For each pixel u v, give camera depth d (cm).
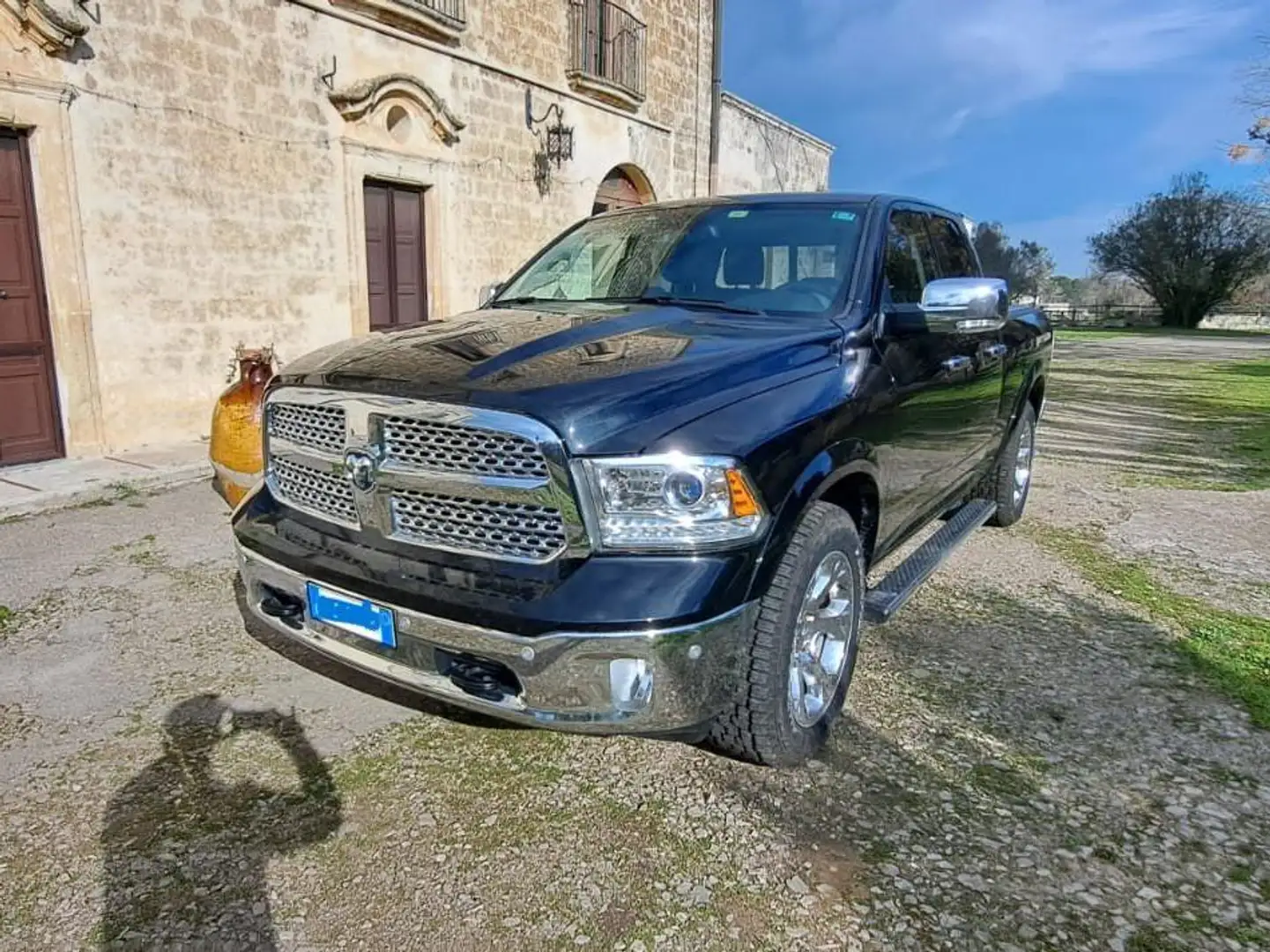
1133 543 495
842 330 289
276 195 816
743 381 237
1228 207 4309
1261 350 2484
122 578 415
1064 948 187
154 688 303
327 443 250
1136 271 4691
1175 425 973
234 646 338
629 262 357
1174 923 195
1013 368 459
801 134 1989
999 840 223
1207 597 405
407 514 232
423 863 213
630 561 207
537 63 1149
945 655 334
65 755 260
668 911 197
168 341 739
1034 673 320
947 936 190
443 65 995
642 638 200
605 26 1282
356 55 882
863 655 333
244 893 202
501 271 1130
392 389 226
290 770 254
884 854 217
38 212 643
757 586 219
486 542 220
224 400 459
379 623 228
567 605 202
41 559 444
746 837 224
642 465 206
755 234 344
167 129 715
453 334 273
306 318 861
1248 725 284
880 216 345
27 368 656
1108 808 238
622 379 223
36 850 216
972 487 455
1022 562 455
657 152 1469
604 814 234
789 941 188
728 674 218
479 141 1066
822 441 244
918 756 262
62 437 679
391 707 292
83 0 643
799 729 253
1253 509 580
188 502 573
